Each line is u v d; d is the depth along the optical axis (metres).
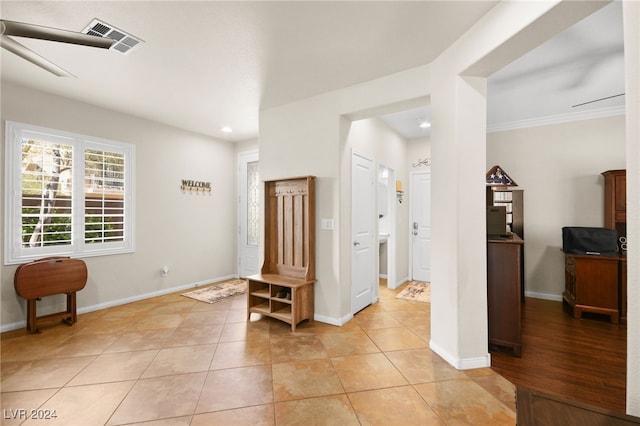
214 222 5.30
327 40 2.33
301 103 3.52
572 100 3.71
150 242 4.35
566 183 4.25
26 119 3.22
